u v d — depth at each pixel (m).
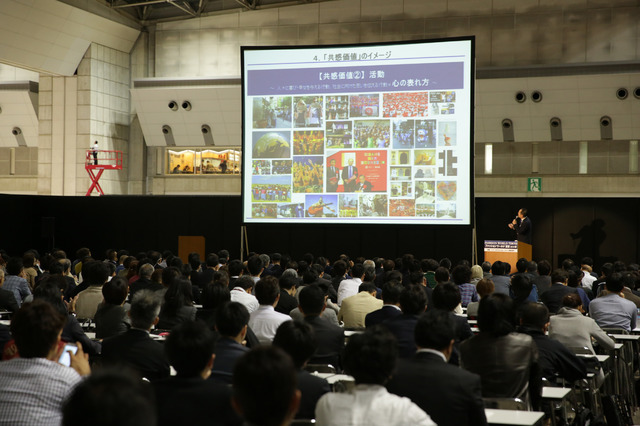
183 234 22.55
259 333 6.09
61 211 23.09
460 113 14.87
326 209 15.66
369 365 2.77
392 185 15.27
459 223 14.91
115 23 26.47
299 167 15.79
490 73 23.48
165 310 6.64
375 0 25.52
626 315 7.89
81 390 1.25
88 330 8.08
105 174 27.11
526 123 24.05
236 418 2.88
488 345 4.51
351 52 15.48
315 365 5.34
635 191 23.72
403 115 15.21
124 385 1.25
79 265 14.23
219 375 4.11
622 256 19.67
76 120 26.73
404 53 15.17
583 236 19.92
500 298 5.44
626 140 23.80
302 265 12.02
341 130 15.57
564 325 6.54
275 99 15.88
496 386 4.43
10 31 23.39
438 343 3.60
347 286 9.92
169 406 2.87
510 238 20.38
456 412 3.39
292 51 15.77
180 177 27.98
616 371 7.43
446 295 5.91
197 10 27.47
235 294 7.75
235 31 26.95
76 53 26.12
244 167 16.05
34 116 28.28
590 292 10.92
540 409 4.95
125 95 28.11
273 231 22.12
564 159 24.50
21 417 2.71
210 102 26.08
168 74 27.73
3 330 5.68
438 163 15.00
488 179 25.09
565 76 22.77
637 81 22.25
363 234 21.55
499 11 24.47
